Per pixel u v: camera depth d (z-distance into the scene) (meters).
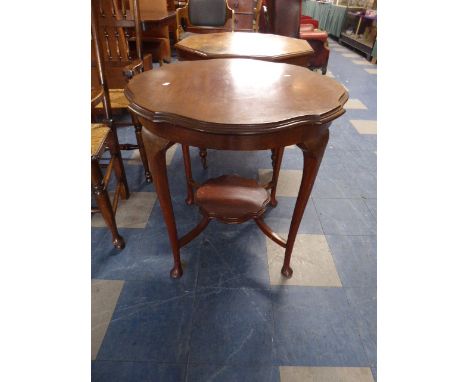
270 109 0.75
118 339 0.97
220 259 1.27
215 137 0.73
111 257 1.26
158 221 1.45
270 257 1.28
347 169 1.92
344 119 2.62
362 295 1.14
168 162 1.93
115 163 1.41
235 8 3.07
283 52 1.48
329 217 1.52
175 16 2.47
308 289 1.15
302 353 0.95
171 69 1.08
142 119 0.79
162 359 0.92
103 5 1.50
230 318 1.04
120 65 1.63
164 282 1.16
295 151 2.11
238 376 0.89
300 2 2.66
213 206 1.20
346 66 4.28
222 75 1.02
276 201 1.60
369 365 0.93
